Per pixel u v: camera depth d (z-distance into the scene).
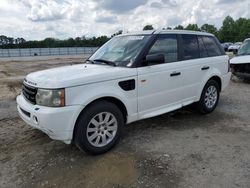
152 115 4.23
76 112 3.24
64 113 3.15
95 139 3.54
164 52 4.35
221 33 77.88
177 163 3.33
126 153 3.63
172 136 4.23
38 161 3.47
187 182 2.91
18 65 22.56
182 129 4.55
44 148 3.86
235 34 76.62
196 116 5.29
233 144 3.88
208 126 4.69
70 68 4.02
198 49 5.08
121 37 4.75
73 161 3.45
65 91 3.16
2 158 3.58
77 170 3.22
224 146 3.81
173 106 4.59
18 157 3.60
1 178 3.09
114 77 3.61
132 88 3.84
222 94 7.42
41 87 3.26
